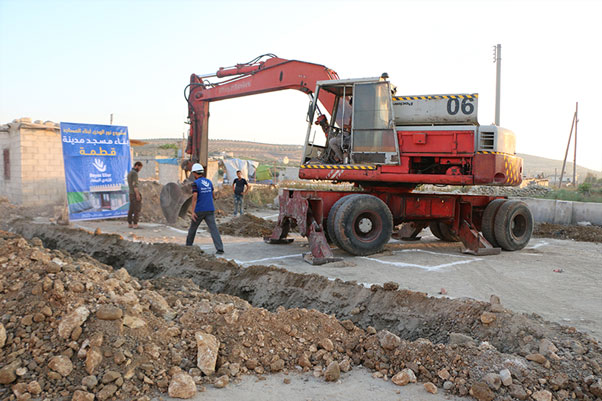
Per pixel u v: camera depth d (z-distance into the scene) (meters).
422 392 3.40
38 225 10.94
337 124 9.99
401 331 5.04
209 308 4.15
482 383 3.35
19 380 3.08
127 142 13.32
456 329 4.61
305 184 21.44
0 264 4.05
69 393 3.01
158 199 15.02
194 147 13.75
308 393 3.31
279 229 9.98
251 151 140.00
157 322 3.81
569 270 7.70
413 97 9.01
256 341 3.86
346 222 8.52
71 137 12.28
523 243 9.93
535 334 4.10
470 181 8.66
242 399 3.17
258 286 6.65
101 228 11.69
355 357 3.95
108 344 3.35
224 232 12.12
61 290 3.68
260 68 12.27
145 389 3.16
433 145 8.79
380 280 6.71
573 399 3.29
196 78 13.66
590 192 26.11
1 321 3.50
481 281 6.77
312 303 6.00
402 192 9.77
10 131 13.95
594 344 3.94
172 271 7.64
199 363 3.48
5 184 14.48
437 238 11.43
